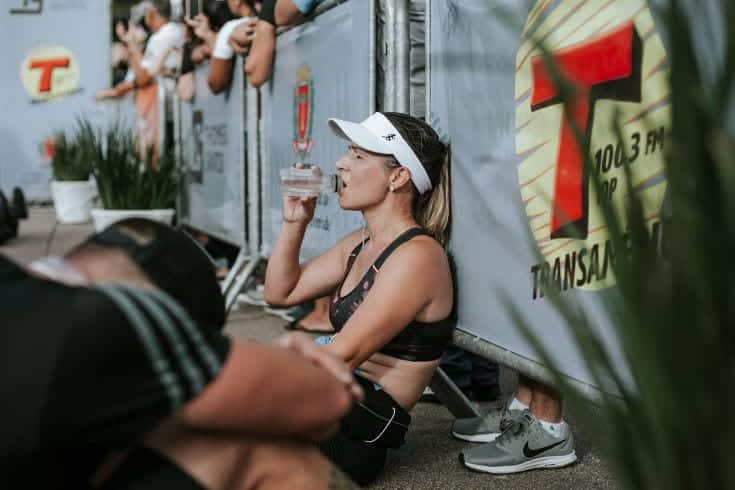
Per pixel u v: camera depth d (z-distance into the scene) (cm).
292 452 119
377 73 292
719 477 83
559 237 193
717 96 77
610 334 174
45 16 963
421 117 276
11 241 713
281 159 407
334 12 326
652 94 158
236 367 106
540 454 247
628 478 93
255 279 516
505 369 372
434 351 235
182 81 600
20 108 973
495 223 223
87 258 118
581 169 181
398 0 269
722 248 78
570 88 90
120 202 610
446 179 245
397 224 238
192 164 608
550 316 202
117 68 980
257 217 457
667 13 79
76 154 853
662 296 85
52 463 97
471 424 276
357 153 238
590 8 177
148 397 99
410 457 262
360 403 227
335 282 268
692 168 77
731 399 83
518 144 209
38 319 97
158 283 118
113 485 110
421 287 223
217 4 543
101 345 96
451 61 241
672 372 84
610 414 94
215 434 113
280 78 399
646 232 89
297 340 132
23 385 94
